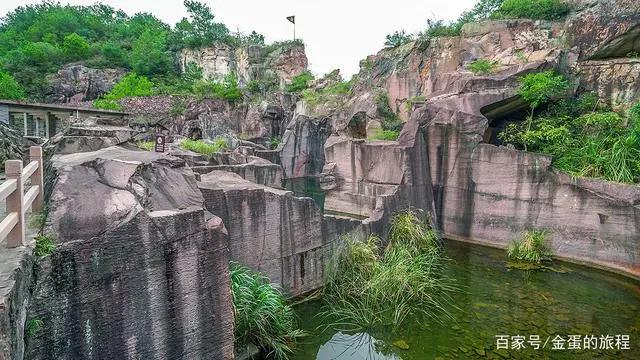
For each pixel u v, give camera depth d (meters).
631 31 15.85
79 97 41.47
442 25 28.94
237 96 40.84
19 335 3.50
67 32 58.91
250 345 7.29
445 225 15.91
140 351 4.96
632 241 11.84
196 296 5.50
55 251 4.27
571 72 17.02
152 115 34.56
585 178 12.80
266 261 8.85
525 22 21.33
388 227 12.66
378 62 31.55
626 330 8.90
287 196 9.16
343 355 7.90
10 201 4.07
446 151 15.77
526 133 15.19
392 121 26.97
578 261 12.86
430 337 8.55
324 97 38.19
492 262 12.99
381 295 9.48
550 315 9.55
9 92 34.53
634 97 15.46
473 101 15.95
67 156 6.76
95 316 4.56
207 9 64.06
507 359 7.76
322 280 10.13
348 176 18.06
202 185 7.94
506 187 14.31
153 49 53.66
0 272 3.48
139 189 5.38
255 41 63.38
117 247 4.70
